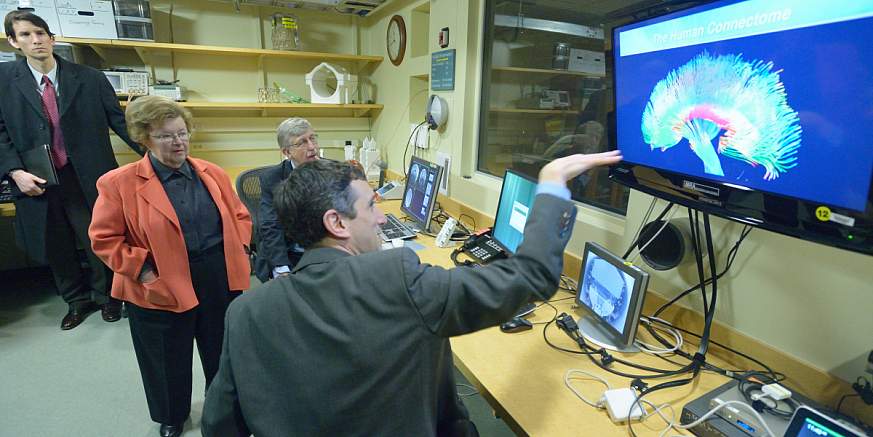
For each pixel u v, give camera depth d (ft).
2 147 7.43
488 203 7.87
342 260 2.42
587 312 4.74
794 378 3.60
